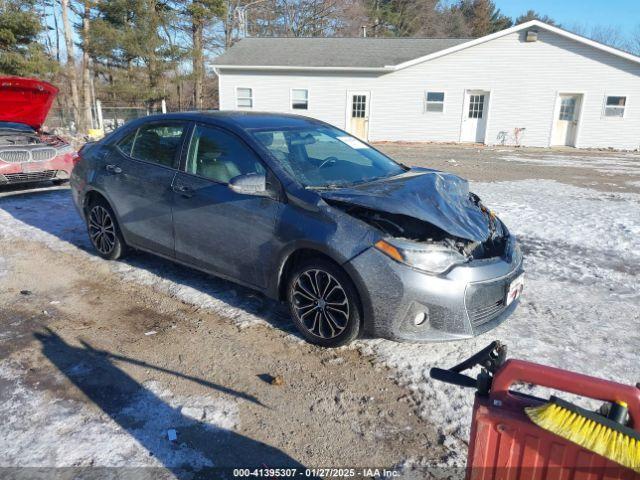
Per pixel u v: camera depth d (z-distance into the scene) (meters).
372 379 3.12
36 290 4.45
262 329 3.75
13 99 8.57
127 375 3.13
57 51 34.72
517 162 15.62
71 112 24.78
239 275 3.90
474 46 21.17
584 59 20.52
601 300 4.44
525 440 1.60
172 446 2.52
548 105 21.31
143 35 26.31
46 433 2.58
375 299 3.13
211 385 3.04
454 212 3.41
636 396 1.43
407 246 3.11
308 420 2.74
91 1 25.83
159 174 4.36
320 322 3.45
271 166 3.68
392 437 2.62
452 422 2.73
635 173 13.22
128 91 26.81
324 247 3.26
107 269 4.97
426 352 3.44
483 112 22.02
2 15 19.92
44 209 7.39
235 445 2.54
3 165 8.15
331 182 3.79
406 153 18.11
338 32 43.16
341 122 22.86
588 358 3.41
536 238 6.37
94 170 5.00
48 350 3.42
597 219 7.36
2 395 2.90
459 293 3.10
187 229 4.16
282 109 23.08
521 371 1.59
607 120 20.92
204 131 4.20
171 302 4.21
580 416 1.43
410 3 46.78
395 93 22.23
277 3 41.44
